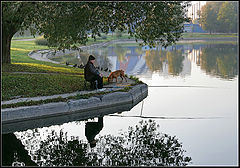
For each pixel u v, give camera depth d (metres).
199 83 15.21
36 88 10.80
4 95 9.66
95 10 11.58
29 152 6.56
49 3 9.45
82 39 11.48
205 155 6.03
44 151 6.62
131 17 11.72
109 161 6.05
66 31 10.60
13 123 8.29
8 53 15.76
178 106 10.48
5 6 9.66
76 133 7.96
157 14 11.14
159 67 22.52
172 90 13.45
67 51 38.50
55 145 7.03
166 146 6.70
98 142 7.20
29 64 17.84
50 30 11.36
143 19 11.68
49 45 12.91
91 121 9.16
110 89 11.45
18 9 9.89
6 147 6.85
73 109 9.34
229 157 5.85
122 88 11.73
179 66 22.92
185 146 6.61
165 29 11.62
